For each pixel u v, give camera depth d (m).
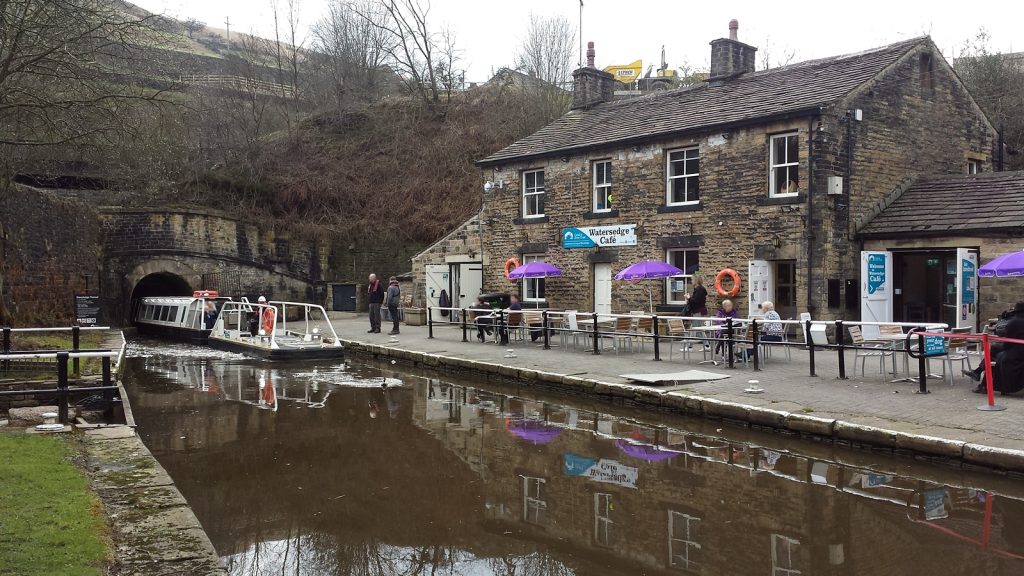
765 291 16.52
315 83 43.50
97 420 9.90
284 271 30.61
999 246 14.05
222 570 4.55
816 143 15.59
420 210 31.97
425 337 20.34
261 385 13.95
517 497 7.05
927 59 17.84
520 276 20.25
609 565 5.44
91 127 14.98
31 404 10.36
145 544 4.94
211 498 7.08
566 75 39.41
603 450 8.77
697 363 13.48
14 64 13.80
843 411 8.98
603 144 19.62
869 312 15.64
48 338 17.81
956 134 18.61
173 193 31.17
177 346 21.88
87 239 25.53
